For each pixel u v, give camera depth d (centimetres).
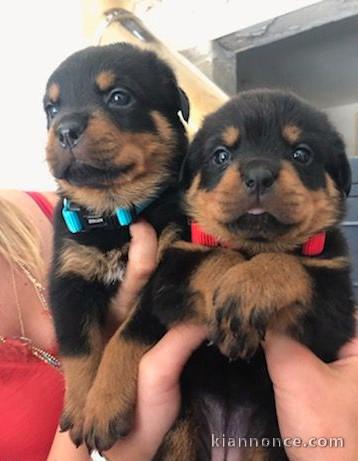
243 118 27
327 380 23
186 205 28
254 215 24
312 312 24
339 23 52
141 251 26
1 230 35
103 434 24
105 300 28
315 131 27
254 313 22
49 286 29
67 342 27
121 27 43
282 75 64
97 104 29
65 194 30
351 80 67
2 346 31
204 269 25
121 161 28
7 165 68
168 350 24
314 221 26
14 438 30
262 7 54
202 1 59
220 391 27
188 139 32
